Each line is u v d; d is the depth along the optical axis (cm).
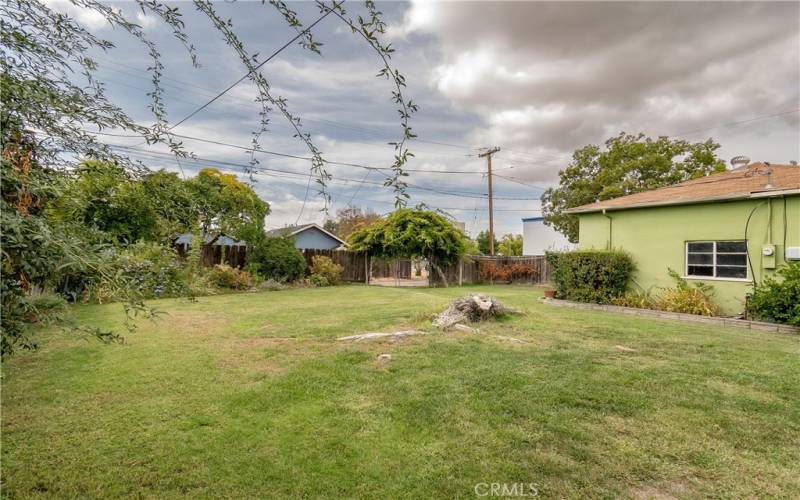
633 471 246
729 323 767
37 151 182
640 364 457
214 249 1383
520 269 1975
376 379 397
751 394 368
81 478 234
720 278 898
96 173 197
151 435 284
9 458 252
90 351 492
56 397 349
